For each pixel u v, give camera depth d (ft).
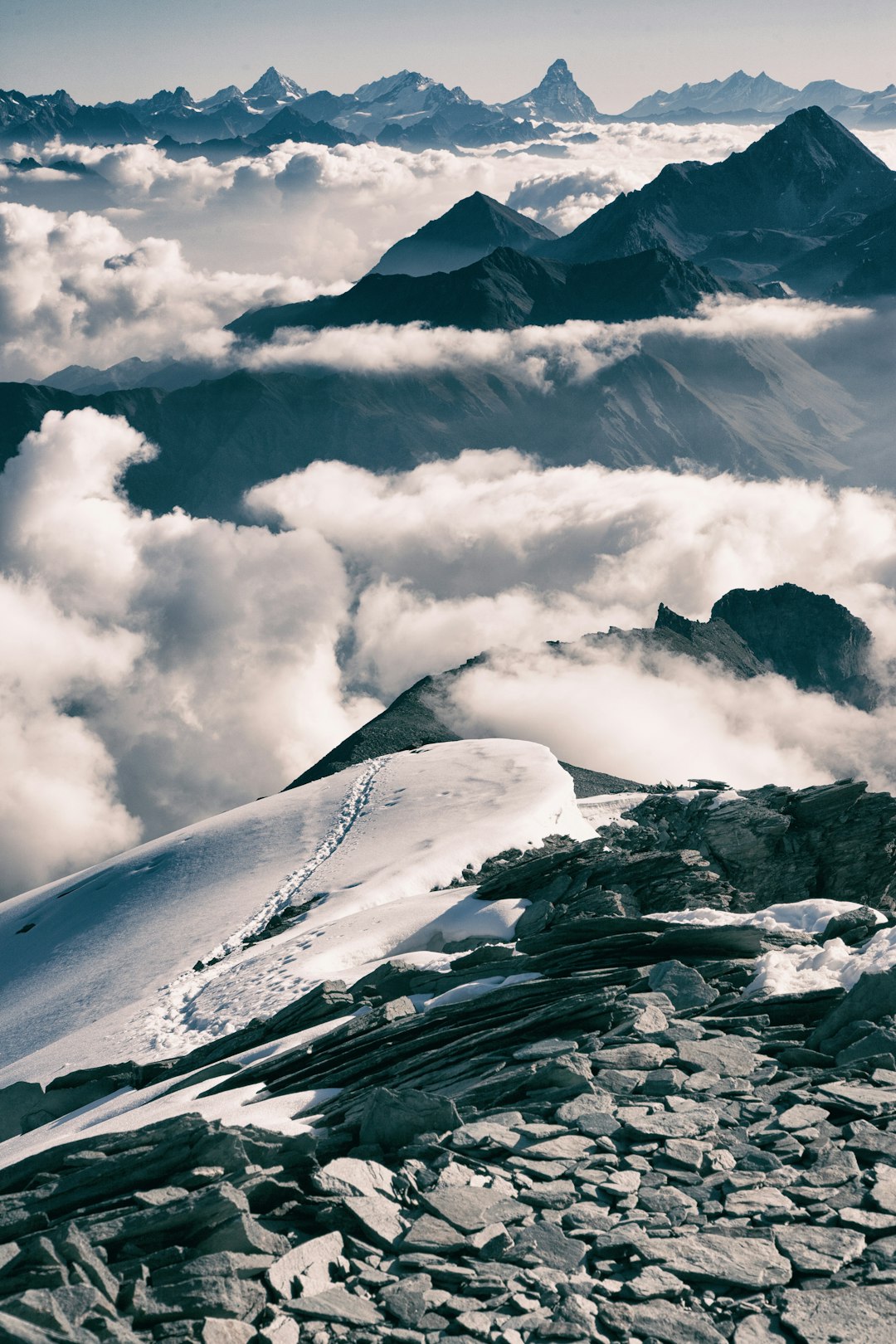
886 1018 42.45
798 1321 24.45
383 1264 28.68
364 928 104.99
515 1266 27.68
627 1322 24.88
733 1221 28.96
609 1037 43.91
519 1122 36.73
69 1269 27.37
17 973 181.06
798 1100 36.50
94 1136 37.55
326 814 206.80
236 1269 27.68
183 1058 73.72
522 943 66.90
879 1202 29.12
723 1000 48.37
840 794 139.13
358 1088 45.34
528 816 160.35
